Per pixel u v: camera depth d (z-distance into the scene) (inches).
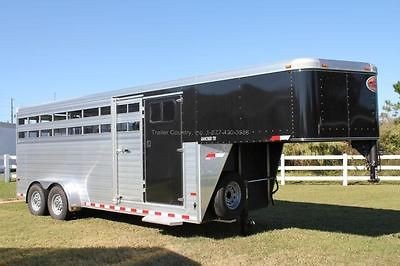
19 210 514.6
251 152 377.1
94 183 422.9
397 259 292.8
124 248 326.3
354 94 316.2
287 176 803.4
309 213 467.2
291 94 302.8
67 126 452.4
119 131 399.2
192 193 340.2
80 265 288.0
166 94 364.2
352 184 759.7
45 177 477.4
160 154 366.3
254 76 319.3
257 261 290.4
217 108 336.5
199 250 317.1
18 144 515.5
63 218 441.7
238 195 353.7
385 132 884.6
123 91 396.2
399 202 546.3
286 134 303.7
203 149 336.2
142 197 379.9
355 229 385.4
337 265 280.8
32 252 320.2
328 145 852.0
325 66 305.3
